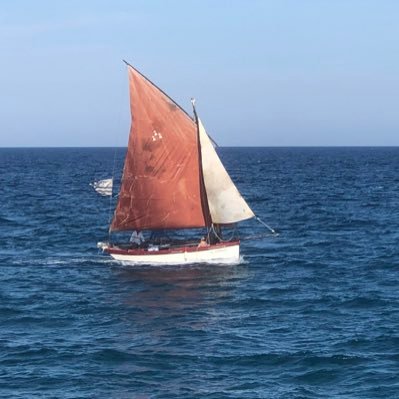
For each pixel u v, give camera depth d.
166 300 55.91
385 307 52.41
